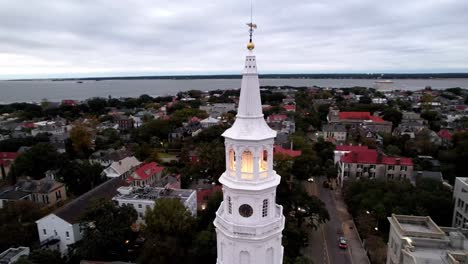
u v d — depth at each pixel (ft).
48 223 223.92
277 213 97.30
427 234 161.68
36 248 214.07
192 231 219.41
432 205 246.47
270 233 87.81
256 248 86.69
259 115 85.81
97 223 207.21
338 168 369.91
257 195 85.15
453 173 343.26
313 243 241.55
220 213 94.68
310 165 359.66
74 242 222.89
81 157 451.53
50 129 619.67
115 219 214.28
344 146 424.05
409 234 163.84
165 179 336.70
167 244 193.16
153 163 360.07
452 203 244.22
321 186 357.82
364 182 285.23
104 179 352.90
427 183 277.64
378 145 472.44
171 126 628.69
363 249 233.55
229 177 88.22
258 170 85.15
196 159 411.54
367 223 241.76
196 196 274.36
